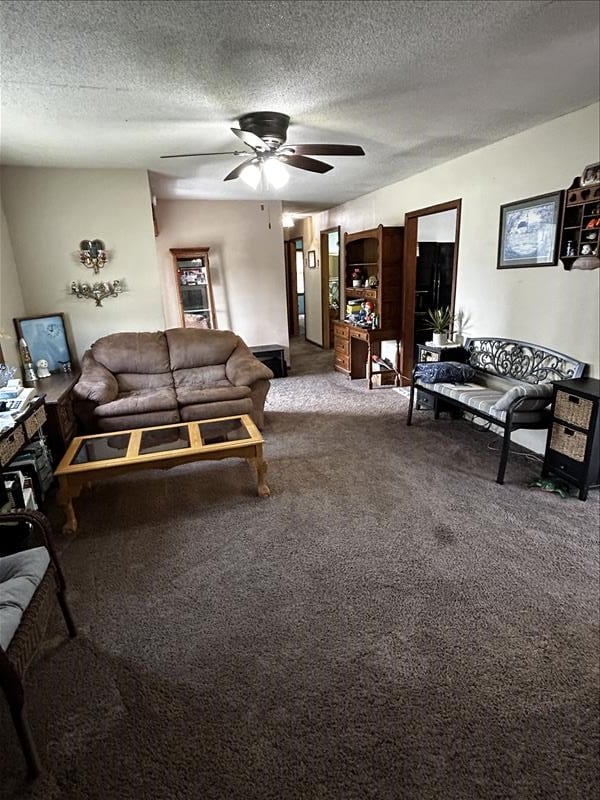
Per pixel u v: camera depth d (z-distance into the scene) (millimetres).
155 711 1545
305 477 3266
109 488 3203
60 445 3283
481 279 3994
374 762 1360
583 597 2006
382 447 3775
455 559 2291
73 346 4422
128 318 4520
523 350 3609
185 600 2076
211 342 4574
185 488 3168
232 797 1282
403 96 2555
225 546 2477
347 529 2590
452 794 1271
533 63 2186
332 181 4957
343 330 6266
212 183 4855
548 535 2469
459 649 1755
